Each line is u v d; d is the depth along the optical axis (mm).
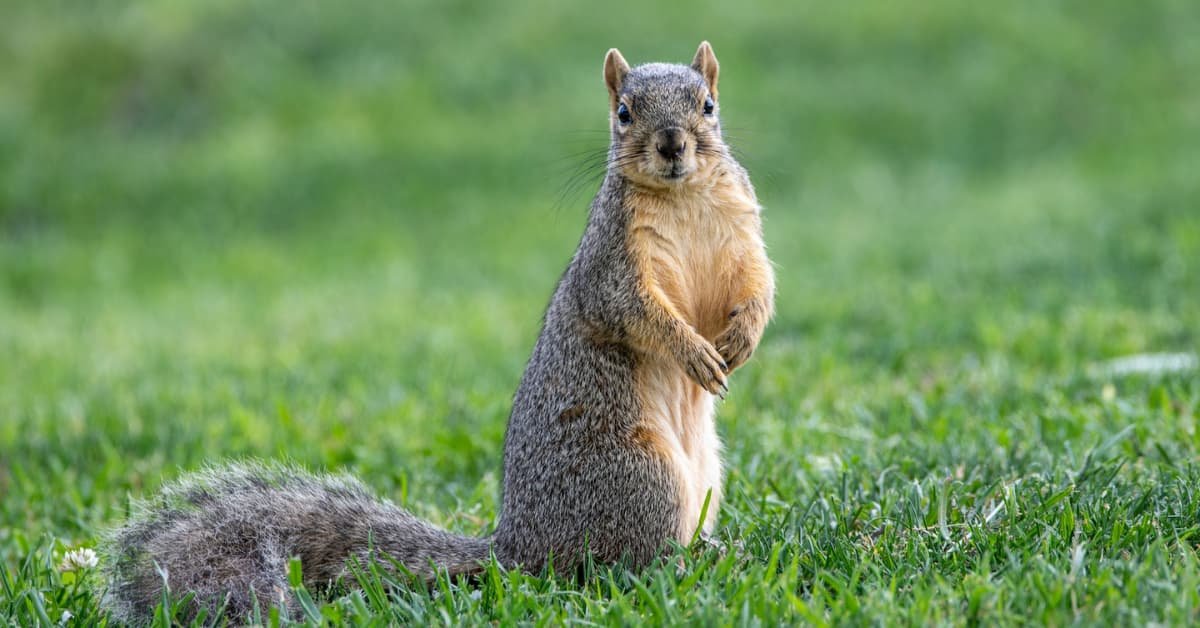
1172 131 26812
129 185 26141
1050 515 6559
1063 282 14664
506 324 16016
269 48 30078
